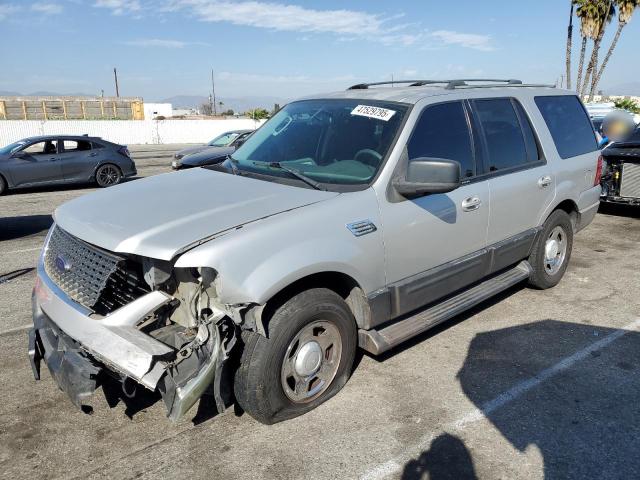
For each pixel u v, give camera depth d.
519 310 4.89
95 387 2.79
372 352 3.44
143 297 2.72
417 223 3.56
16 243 7.74
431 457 2.88
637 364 3.91
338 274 3.22
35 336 3.24
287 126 4.24
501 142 4.42
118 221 2.96
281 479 2.72
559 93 5.41
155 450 2.95
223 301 2.68
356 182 3.40
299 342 3.09
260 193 3.30
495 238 4.37
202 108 85.19
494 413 3.29
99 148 14.39
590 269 6.08
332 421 3.20
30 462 2.85
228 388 2.89
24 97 44.62
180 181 3.71
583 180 5.41
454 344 4.22
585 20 29.80
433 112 3.84
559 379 3.70
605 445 2.99
